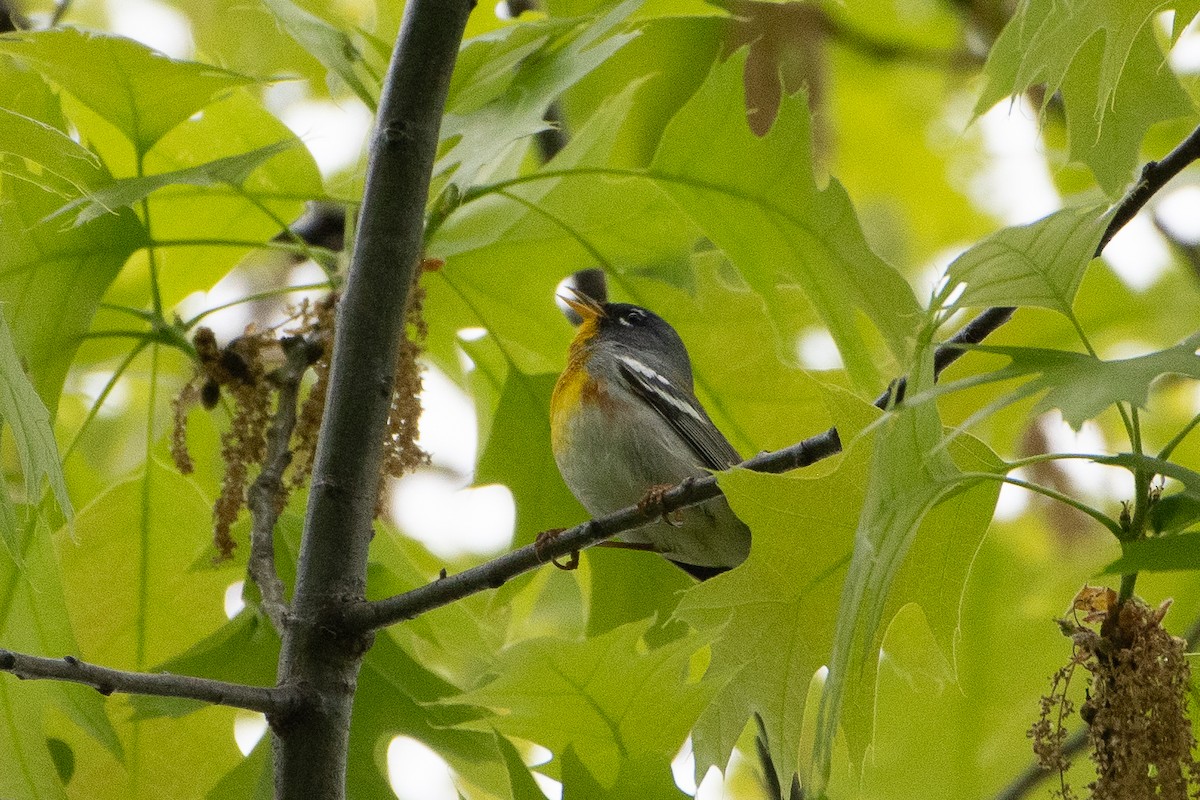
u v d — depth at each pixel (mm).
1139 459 5777
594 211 10836
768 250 9641
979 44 15734
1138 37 8742
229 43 13727
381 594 10297
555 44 10023
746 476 7672
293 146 9672
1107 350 14859
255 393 9383
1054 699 6562
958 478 6293
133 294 11102
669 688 6770
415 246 8469
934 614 7566
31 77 9250
